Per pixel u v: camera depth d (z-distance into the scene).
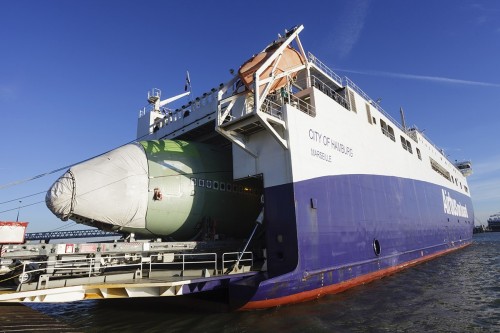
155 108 26.14
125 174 13.06
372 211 18.12
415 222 23.92
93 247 11.37
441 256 28.27
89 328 11.17
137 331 10.71
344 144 17.09
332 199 14.91
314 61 18.48
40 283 9.38
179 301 13.48
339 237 14.75
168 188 13.90
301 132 14.09
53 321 8.66
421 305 12.95
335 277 14.01
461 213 39.59
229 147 20.02
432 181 30.17
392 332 10.05
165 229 14.26
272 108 14.28
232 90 16.86
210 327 10.68
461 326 10.59
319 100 15.98
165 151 14.93
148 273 12.20
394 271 19.36
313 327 10.38
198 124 19.05
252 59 15.18
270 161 13.84
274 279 11.52
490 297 14.26
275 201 13.34
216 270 12.43
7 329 7.44
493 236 85.50
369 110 21.30
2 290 9.45
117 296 10.35
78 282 9.95
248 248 16.11
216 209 15.52
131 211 13.00
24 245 10.30
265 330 10.17
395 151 23.48
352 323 10.79
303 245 12.61
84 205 12.04
